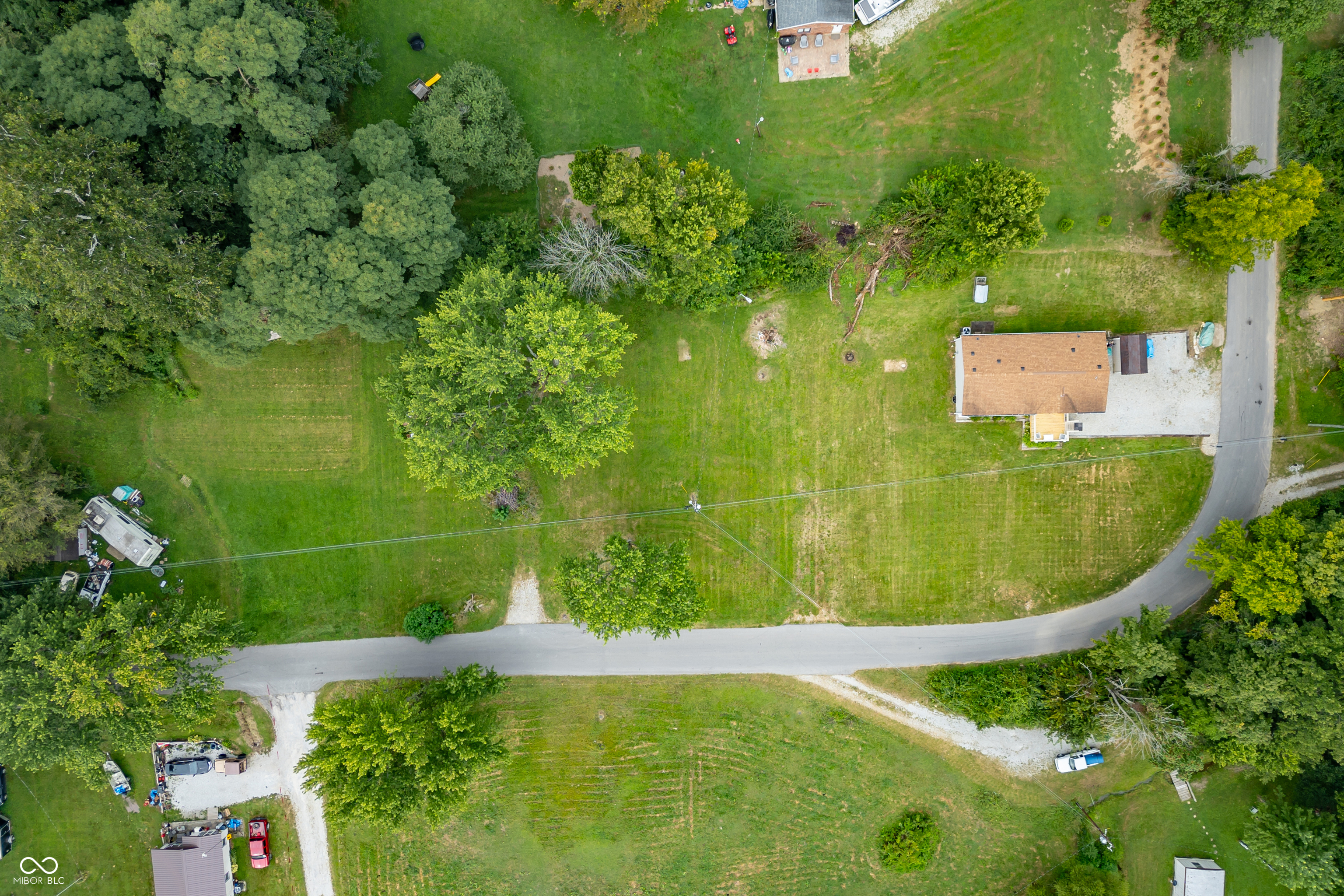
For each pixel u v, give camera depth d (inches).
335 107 1569.9
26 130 1160.2
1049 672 1612.9
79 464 1649.9
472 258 1446.9
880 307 1619.1
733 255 1478.8
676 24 1567.4
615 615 1369.3
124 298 1262.3
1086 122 1569.9
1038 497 1646.2
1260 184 1371.8
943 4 1558.8
